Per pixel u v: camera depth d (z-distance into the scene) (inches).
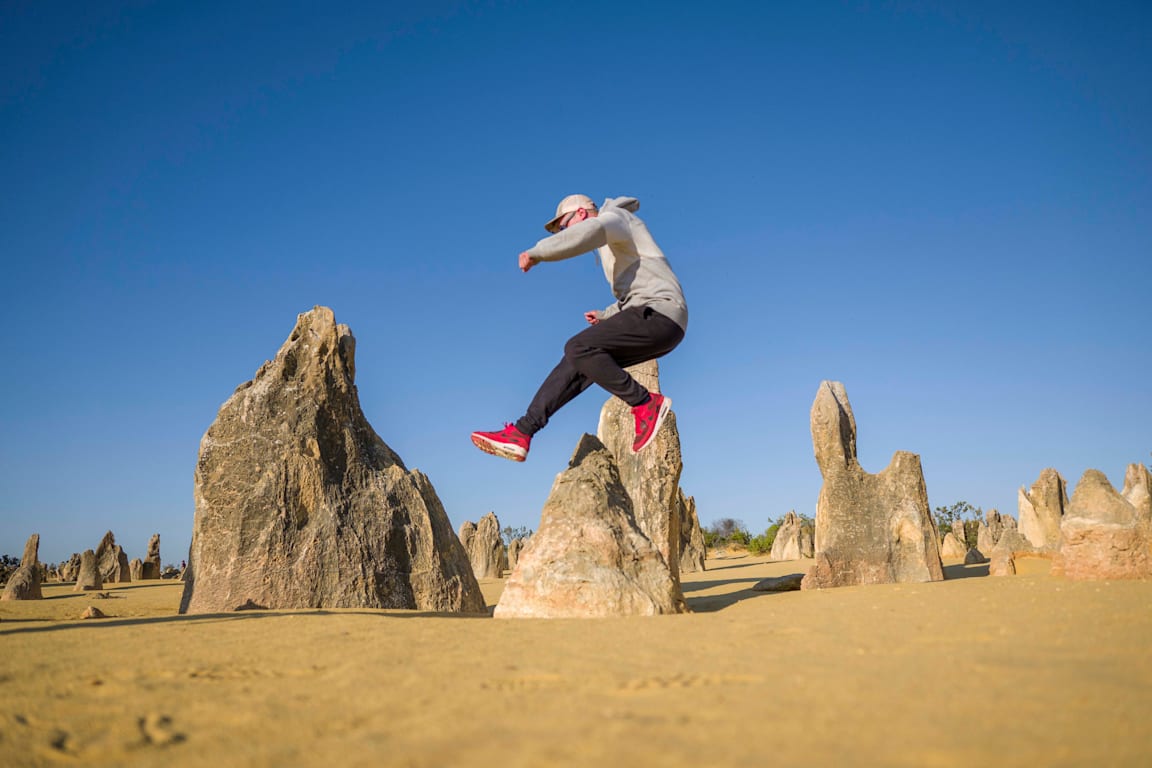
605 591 231.5
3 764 95.7
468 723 104.5
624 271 225.8
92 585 1035.9
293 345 439.5
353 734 102.8
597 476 259.3
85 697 125.9
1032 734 90.6
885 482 420.2
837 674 123.0
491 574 1069.1
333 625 201.2
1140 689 107.4
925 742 89.1
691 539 991.0
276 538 397.7
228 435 416.5
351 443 430.0
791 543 1296.8
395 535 415.2
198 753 98.0
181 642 176.9
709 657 141.9
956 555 1026.1
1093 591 212.5
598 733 96.8
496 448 228.5
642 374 432.1
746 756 87.0
